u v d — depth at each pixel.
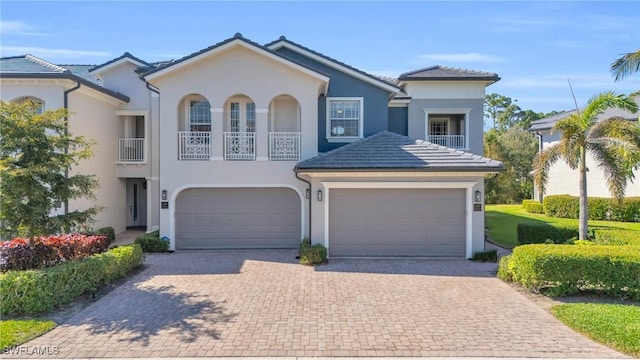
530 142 41.38
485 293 10.08
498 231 21.56
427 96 21.69
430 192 14.54
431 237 14.56
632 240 13.07
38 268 10.06
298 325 7.90
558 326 7.84
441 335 7.41
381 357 6.53
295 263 13.53
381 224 14.59
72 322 8.09
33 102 10.27
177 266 13.09
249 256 14.73
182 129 17.25
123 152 21.25
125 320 8.20
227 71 16.05
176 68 15.72
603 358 6.47
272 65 16.11
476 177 14.35
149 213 21.12
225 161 15.98
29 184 9.62
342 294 9.96
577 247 10.46
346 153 15.01
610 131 15.38
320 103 17.77
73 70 24.25
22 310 8.43
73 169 17.17
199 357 6.54
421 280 11.33
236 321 8.12
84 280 9.70
